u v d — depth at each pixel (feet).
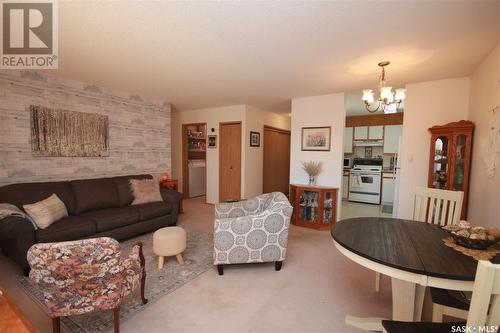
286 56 8.54
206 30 6.79
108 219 9.98
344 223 6.41
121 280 5.06
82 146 12.00
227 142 18.19
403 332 3.75
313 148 14.25
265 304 6.59
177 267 8.62
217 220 7.96
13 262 8.73
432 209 7.61
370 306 6.53
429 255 4.41
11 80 9.78
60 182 10.75
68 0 5.49
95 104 12.46
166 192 13.35
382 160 20.17
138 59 8.93
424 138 11.41
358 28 6.61
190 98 15.43
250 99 15.46
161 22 6.39
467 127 9.53
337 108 13.48
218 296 6.93
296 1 5.47
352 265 8.93
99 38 7.29
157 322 5.85
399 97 8.77
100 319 5.91
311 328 5.69
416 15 5.93
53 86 10.93
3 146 9.67
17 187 9.30
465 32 6.73
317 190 13.05
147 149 15.21
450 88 10.82
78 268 4.45
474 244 4.63
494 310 2.85
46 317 5.98
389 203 19.20
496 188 7.40
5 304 2.93
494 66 7.75
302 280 7.84
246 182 17.71
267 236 8.12
